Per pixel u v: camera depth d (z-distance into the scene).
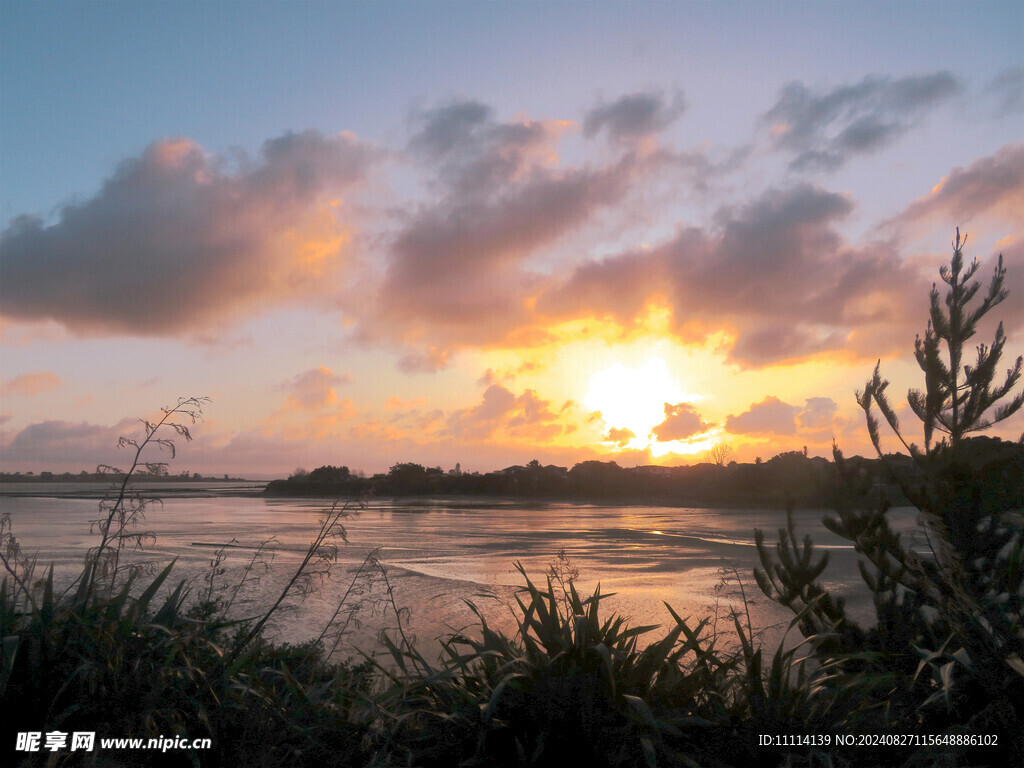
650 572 22.34
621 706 3.83
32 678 3.80
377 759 3.82
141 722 3.71
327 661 5.52
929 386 5.87
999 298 5.84
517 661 4.03
